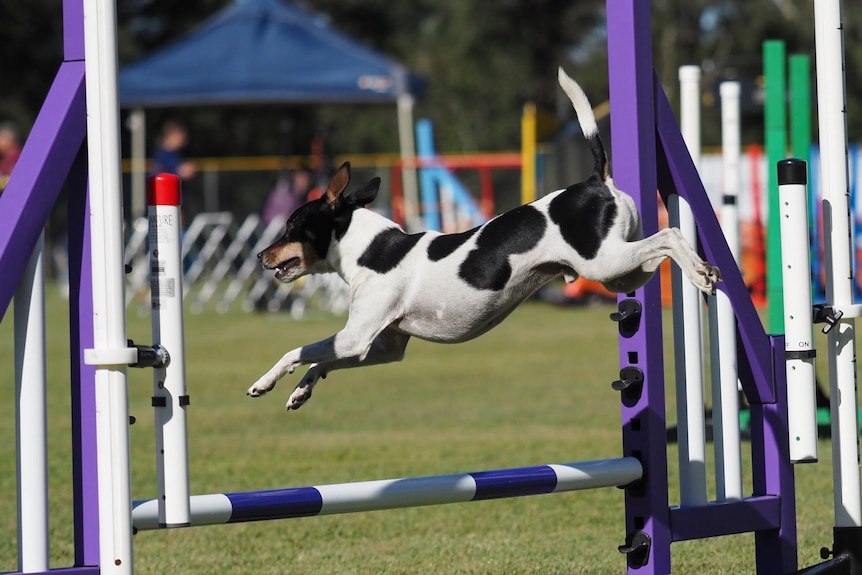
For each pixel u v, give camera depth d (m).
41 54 61.28
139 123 36.84
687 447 8.27
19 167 6.62
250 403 18.42
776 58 13.50
